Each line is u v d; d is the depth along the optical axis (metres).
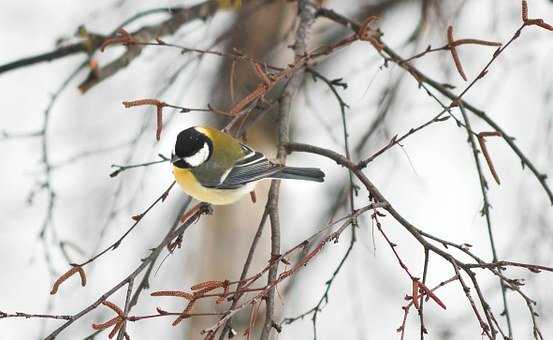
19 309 13.17
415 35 11.51
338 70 14.06
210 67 12.23
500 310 11.91
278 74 7.60
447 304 13.01
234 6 10.09
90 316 11.73
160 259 12.42
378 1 13.88
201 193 8.28
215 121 12.41
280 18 12.66
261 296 5.85
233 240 12.84
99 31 11.66
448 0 12.55
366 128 13.26
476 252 13.62
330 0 13.61
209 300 12.30
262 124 13.05
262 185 13.21
